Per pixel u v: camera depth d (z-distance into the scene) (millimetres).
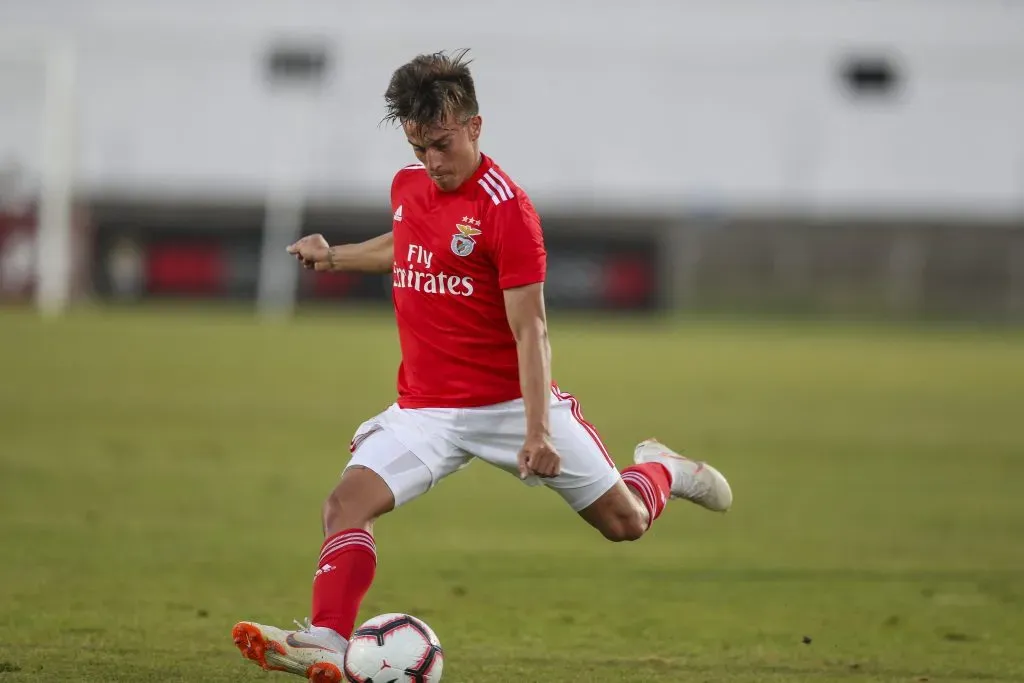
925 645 20672
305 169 134125
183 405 54281
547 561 27547
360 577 16062
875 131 138125
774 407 58188
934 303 129250
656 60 141500
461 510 34188
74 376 63375
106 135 132250
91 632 20250
